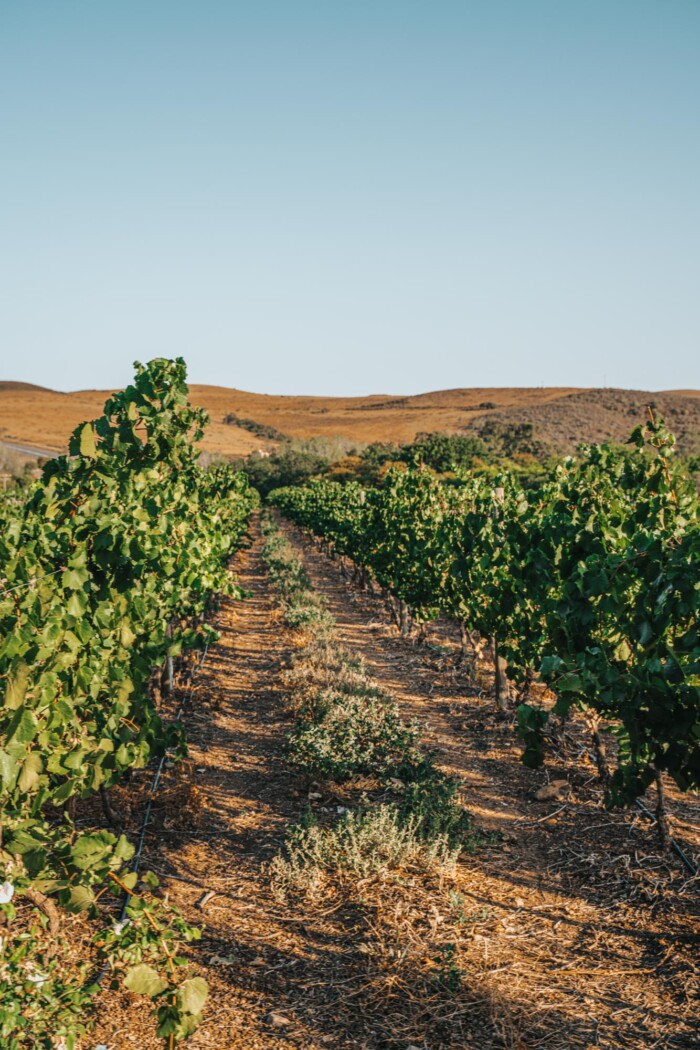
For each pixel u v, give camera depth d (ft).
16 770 11.37
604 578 15.88
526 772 24.23
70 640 14.34
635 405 341.21
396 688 35.81
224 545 33.35
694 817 20.36
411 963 14.12
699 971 13.70
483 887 17.07
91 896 10.80
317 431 421.18
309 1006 12.99
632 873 17.43
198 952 14.51
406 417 447.01
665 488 21.61
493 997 13.09
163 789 22.22
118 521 16.96
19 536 15.62
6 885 10.26
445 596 37.76
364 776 23.31
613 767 23.98
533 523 24.79
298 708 30.17
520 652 25.43
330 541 98.07
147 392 22.07
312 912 15.99
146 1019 12.53
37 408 503.20
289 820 20.57
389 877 17.17
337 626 54.03
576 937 15.12
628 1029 12.40
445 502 45.37
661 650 14.99
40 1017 9.96
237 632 50.72
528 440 244.63
